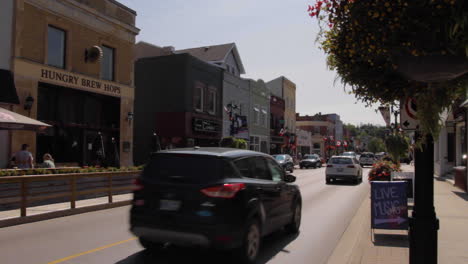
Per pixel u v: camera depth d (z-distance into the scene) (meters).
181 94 26.94
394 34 3.32
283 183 7.87
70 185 11.02
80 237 7.93
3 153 15.17
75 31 18.61
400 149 11.27
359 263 6.00
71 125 18.48
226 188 5.84
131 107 22.52
